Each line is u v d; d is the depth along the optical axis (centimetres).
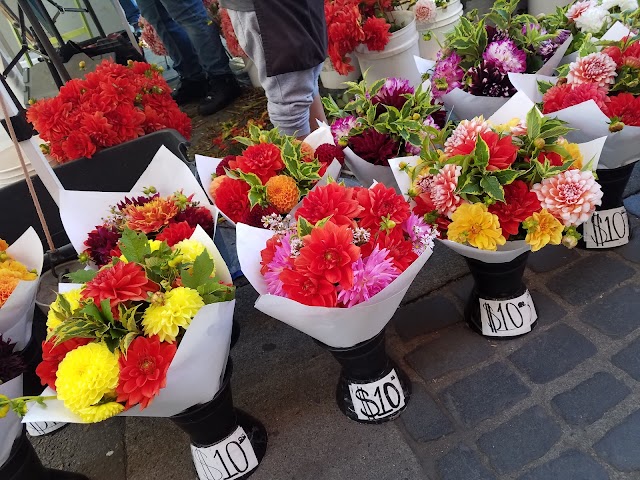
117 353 96
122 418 154
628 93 138
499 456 118
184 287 103
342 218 106
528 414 124
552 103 142
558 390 128
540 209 114
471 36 168
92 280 101
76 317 100
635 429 116
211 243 119
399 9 253
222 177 141
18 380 118
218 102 331
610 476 109
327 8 237
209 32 315
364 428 131
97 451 146
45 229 146
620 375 127
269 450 132
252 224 128
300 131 202
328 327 105
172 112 213
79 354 94
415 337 150
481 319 144
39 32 238
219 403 118
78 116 184
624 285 149
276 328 167
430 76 181
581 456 114
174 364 95
